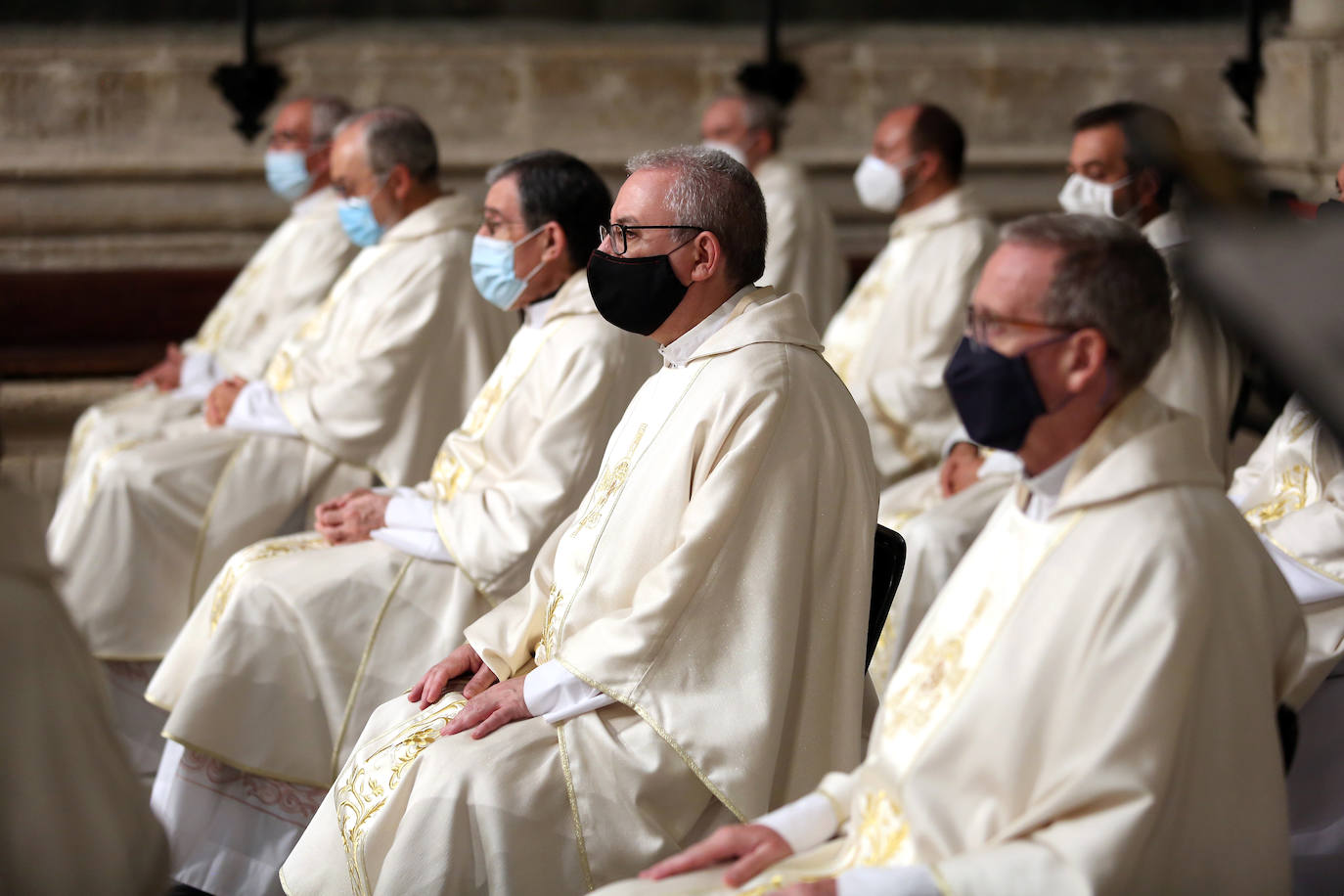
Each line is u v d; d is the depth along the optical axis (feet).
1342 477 29.99
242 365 52.19
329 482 42.75
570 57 73.15
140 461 41.88
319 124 53.98
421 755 25.45
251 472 42.42
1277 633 18.70
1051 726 18.10
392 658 33.68
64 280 68.03
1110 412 18.70
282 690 33.53
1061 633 18.13
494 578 32.81
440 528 33.42
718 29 74.79
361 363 41.50
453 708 27.12
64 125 70.33
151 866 19.72
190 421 48.78
